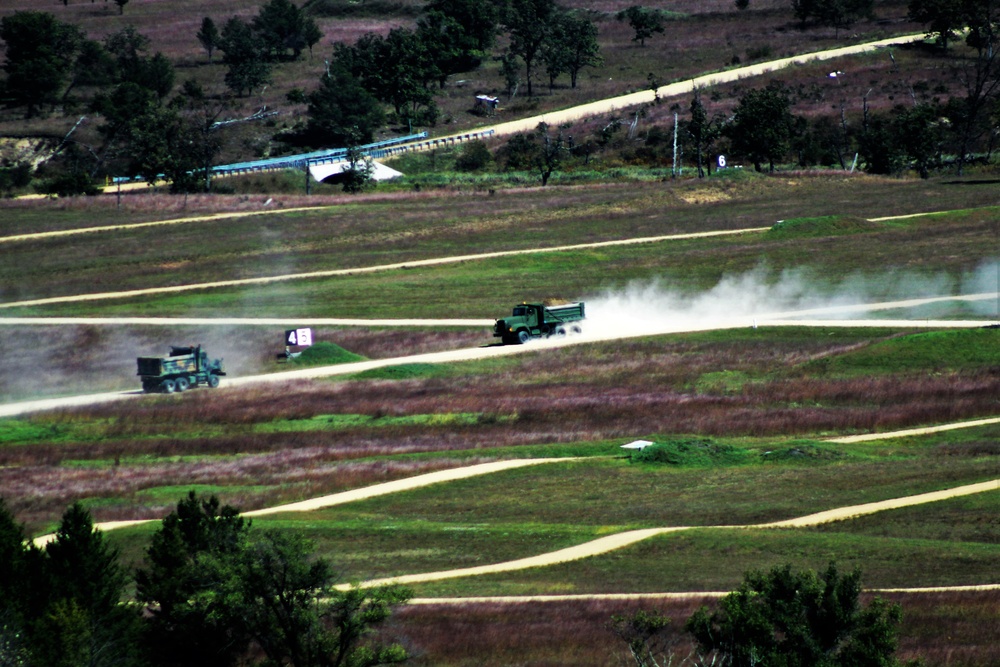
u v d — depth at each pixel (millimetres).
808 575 118625
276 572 129750
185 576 140000
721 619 119250
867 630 113062
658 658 129875
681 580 163875
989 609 144375
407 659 132000
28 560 137250
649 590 160375
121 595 154625
